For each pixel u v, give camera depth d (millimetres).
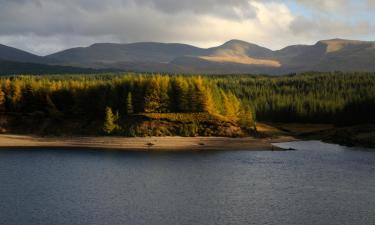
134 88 172250
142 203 68188
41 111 175500
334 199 71812
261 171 98688
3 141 147875
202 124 163375
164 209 64938
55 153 125938
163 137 154000
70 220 58469
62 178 86750
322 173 96062
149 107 167000
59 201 68188
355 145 157375
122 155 124125
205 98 170500
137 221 58719
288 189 79188
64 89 180500
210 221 59188
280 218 60875
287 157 124125
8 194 72062
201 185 82562
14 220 58031
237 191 77500
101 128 161750
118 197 71750
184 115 166250
